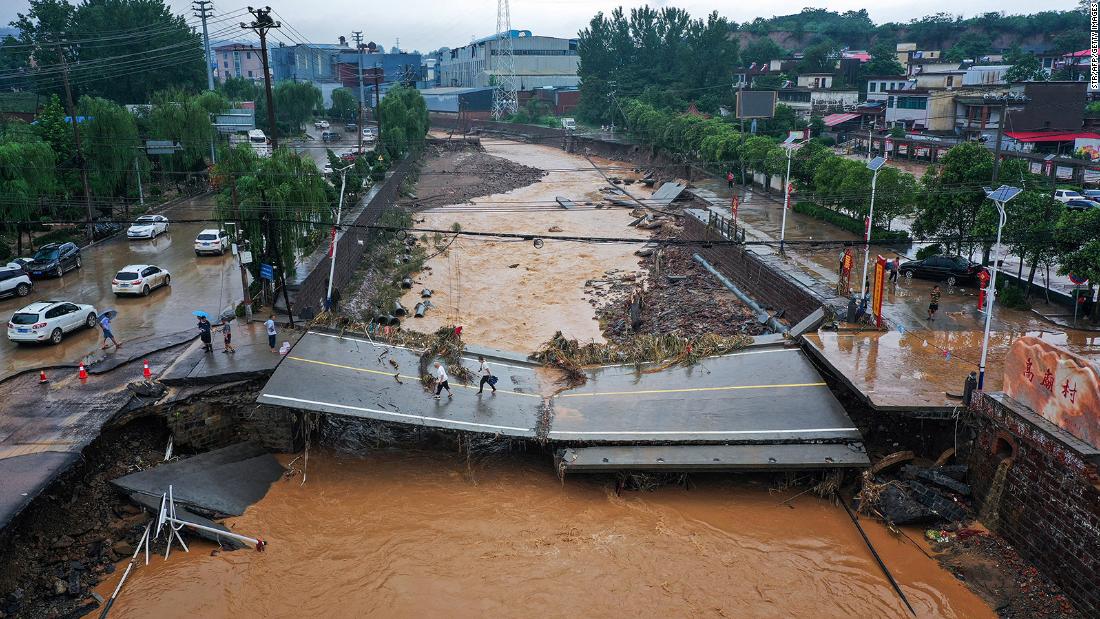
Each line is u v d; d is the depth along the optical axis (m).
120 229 57.94
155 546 22.11
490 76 187.75
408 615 19.81
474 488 26.00
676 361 31.97
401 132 94.19
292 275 40.06
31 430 24.50
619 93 136.25
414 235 64.75
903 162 89.31
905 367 28.73
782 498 25.55
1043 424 21.41
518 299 48.22
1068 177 66.56
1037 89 82.31
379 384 28.16
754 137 77.44
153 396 27.00
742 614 20.08
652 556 22.41
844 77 140.62
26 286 40.69
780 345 31.80
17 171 46.59
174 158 69.62
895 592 20.94
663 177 92.12
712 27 130.12
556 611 20.06
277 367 27.55
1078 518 19.88
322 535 23.12
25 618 19.09
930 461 26.59
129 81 96.19
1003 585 21.02
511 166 107.44
